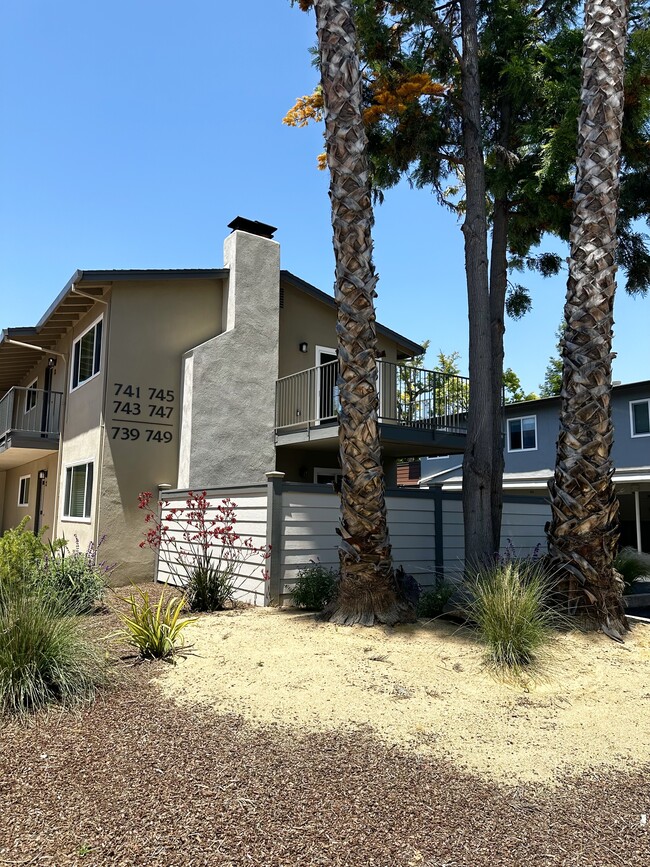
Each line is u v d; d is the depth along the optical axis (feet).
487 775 11.68
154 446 41.34
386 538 22.77
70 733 13.00
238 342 43.50
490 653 17.93
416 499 33.35
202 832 9.29
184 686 16.07
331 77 22.74
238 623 23.06
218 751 12.17
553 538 23.43
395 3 32.96
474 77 31.37
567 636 21.11
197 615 25.17
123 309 41.32
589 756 12.75
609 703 15.66
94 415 41.98
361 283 22.33
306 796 10.48
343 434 22.50
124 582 38.88
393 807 10.25
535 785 11.39
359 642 19.69
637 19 33.09
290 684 16.03
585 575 22.25
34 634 15.35
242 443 42.91
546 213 35.35
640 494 76.54
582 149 23.93
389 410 43.14
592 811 10.48
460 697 15.57
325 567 28.86
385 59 34.83
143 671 17.26
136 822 9.53
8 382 69.92
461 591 23.50
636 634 22.34
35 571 24.08
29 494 63.05
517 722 14.28
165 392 42.24
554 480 23.80
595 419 22.84
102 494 39.19
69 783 10.76
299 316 49.29
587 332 23.15
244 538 30.19
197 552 34.30
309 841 9.16
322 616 23.08
